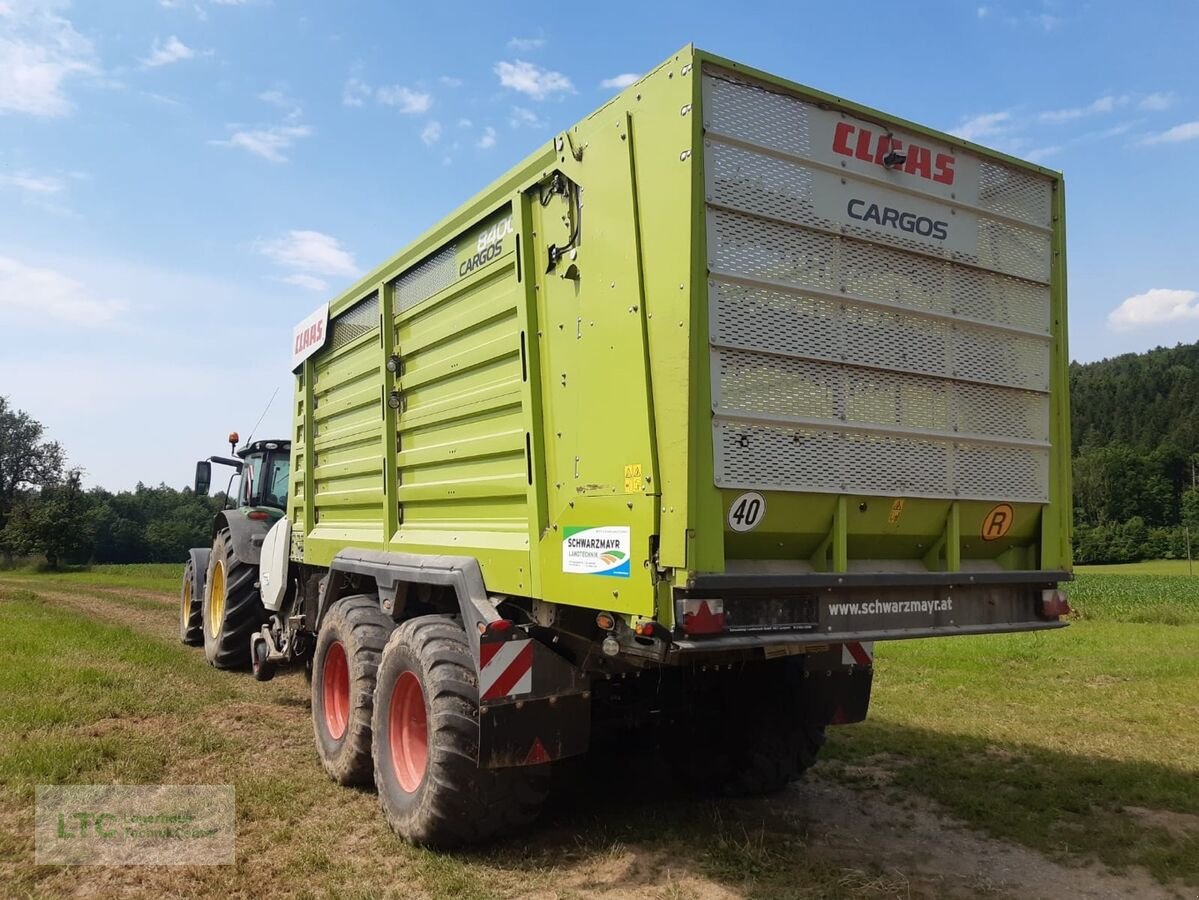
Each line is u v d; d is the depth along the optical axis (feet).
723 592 9.86
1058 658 31.40
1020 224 13.16
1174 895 11.56
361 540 18.11
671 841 13.17
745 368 10.16
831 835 13.67
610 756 17.84
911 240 11.82
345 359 19.71
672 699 14.53
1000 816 14.46
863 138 11.44
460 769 11.92
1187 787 15.96
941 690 25.29
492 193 13.60
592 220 11.25
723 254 10.04
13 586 64.80
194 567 32.17
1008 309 12.92
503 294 13.23
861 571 11.51
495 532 13.37
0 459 218.38
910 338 11.76
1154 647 34.60
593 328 11.12
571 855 12.55
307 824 13.74
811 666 14.60
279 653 22.20
